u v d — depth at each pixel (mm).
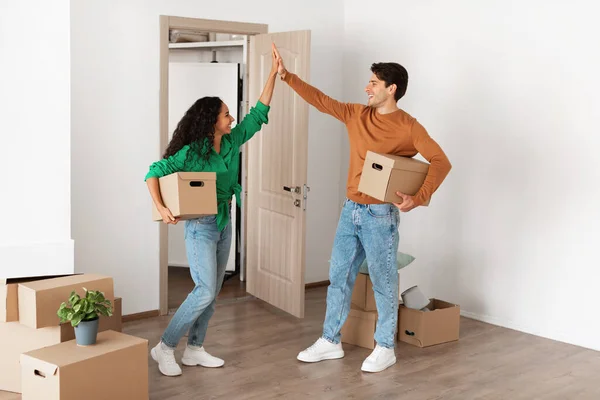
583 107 4543
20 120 3635
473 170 5160
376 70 3996
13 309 3385
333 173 6176
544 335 4820
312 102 4219
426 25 5391
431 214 5449
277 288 5293
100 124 4727
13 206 3652
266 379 3922
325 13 5902
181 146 3783
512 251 4969
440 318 4566
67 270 3797
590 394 3812
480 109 5090
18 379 3539
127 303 4973
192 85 6230
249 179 5586
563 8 4594
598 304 4559
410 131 3945
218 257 4004
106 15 4691
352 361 4246
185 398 3631
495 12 4957
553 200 4730
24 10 3600
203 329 4090
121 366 3229
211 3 5219
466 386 3887
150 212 5023
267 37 5270
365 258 4277
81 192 4676
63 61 3727
